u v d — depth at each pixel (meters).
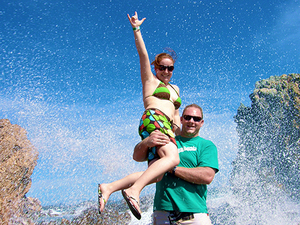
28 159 5.32
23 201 3.81
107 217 3.35
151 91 2.27
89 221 3.35
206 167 2.09
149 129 2.00
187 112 2.37
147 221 3.26
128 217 3.37
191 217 1.95
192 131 2.35
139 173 1.91
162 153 1.86
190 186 2.05
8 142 5.34
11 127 5.77
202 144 2.31
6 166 4.95
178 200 1.99
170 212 2.01
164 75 2.39
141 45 2.26
